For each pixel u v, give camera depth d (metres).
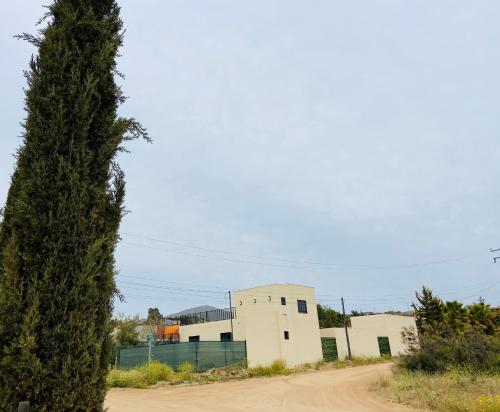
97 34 6.53
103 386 5.36
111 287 5.75
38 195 5.30
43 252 5.13
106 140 6.12
